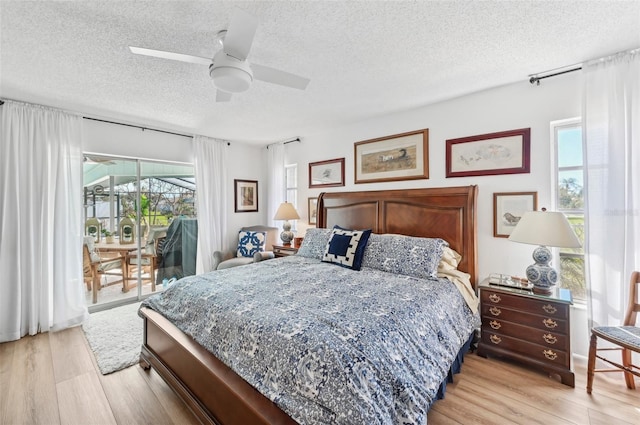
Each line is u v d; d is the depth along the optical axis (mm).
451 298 2164
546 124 2453
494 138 2699
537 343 2127
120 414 1788
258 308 1696
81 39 1832
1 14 1566
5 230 2752
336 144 4012
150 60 2105
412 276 2443
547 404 1812
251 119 3562
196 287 2150
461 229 2752
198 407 1613
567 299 2043
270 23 1689
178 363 1851
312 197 4348
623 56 2053
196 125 3797
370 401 1146
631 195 2037
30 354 2500
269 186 5000
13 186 2783
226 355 1577
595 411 1748
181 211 4285
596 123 2164
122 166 3721
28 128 2865
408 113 3281
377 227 3326
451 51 2035
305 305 1735
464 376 2107
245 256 4461
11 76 2322
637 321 2098
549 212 2139
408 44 1938
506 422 1663
